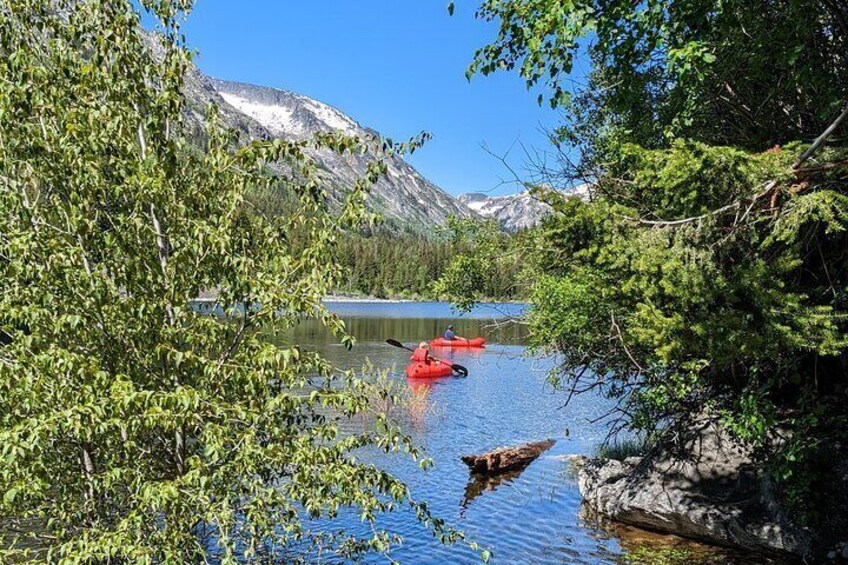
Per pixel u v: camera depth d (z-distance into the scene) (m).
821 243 5.73
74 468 5.25
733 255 5.20
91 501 5.05
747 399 6.47
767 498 8.20
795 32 5.35
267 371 4.95
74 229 4.76
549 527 9.45
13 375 4.41
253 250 5.55
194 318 5.18
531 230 9.13
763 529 7.89
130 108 5.28
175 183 5.38
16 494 4.32
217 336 5.33
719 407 7.82
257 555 5.69
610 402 19.98
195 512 4.73
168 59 5.51
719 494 8.84
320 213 5.25
